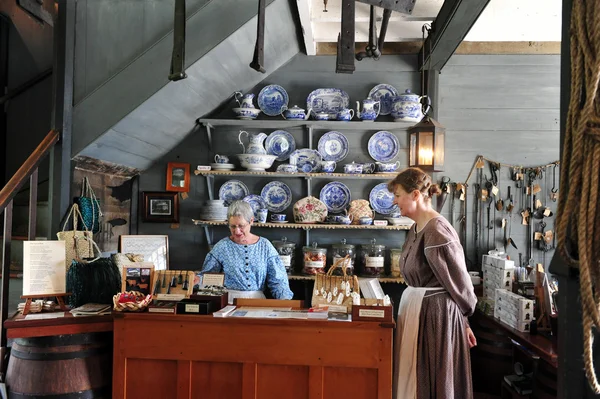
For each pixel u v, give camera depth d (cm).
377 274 405
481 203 427
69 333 248
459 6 301
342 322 231
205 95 379
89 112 337
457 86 428
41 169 477
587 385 129
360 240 428
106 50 340
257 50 262
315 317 238
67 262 290
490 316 343
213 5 328
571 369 130
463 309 255
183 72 275
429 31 380
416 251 262
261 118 428
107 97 336
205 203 408
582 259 114
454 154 428
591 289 112
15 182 285
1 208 270
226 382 239
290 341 234
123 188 419
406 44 423
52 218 329
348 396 234
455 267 249
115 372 243
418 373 250
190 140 431
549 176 423
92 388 251
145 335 242
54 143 324
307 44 402
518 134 425
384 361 230
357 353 232
